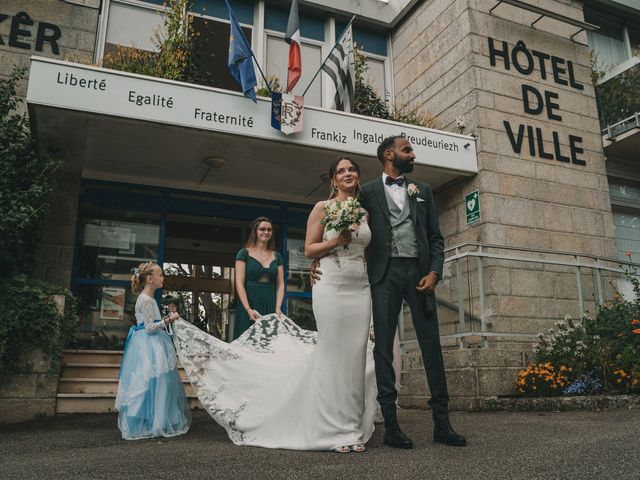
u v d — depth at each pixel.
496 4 9.88
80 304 8.73
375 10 11.55
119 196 9.37
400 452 3.23
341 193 3.78
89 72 7.30
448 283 7.48
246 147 8.47
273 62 10.81
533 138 9.70
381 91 11.55
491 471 2.63
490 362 6.72
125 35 9.55
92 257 9.01
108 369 7.52
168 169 9.24
